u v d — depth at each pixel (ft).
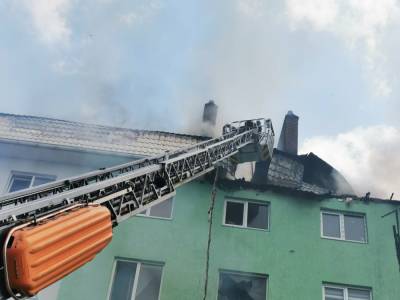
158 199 22.61
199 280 31.71
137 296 31.22
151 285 31.83
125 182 20.07
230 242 33.83
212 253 33.14
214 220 34.78
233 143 37.17
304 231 34.81
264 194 36.73
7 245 11.94
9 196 14.69
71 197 15.67
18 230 12.30
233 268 32.63
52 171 35.94
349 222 36.09
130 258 32.42
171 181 24.39
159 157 24.67
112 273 31.76
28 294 11.92
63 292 30.12
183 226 34.14
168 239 33.40
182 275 31.83
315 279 32.48
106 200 18.21
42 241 12.33
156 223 34.12
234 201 36.63
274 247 33.83
